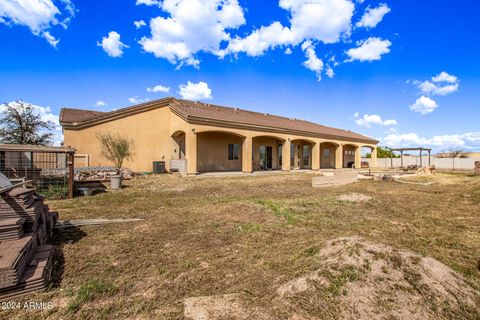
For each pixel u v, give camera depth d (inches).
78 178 526.9
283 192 465.4
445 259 171.5
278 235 219.0
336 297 111.4
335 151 1218.0
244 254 178.1
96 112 814.5
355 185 591.5
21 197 157.2
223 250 185.8
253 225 244.8
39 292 127.0
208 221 258.8
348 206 335.0
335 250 149.0
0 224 140.1
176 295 127.5
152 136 748.0
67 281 140.3
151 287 135.4
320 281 122.0
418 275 120.5
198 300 119.0
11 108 776.3
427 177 753.0
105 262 164.6
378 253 136.8
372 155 1397.6
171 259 170.2
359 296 110.7
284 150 903.7
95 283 136.7
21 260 128.0
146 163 737.0
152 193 434.3
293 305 109.7
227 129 741.9
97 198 386.3
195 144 681.0
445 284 117.3
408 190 507.2
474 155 1599.4
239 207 313.0
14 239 142.9
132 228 235.6
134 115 716.7
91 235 215.6
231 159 893.2
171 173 719.1
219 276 146.9
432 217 285.4
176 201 367.9
